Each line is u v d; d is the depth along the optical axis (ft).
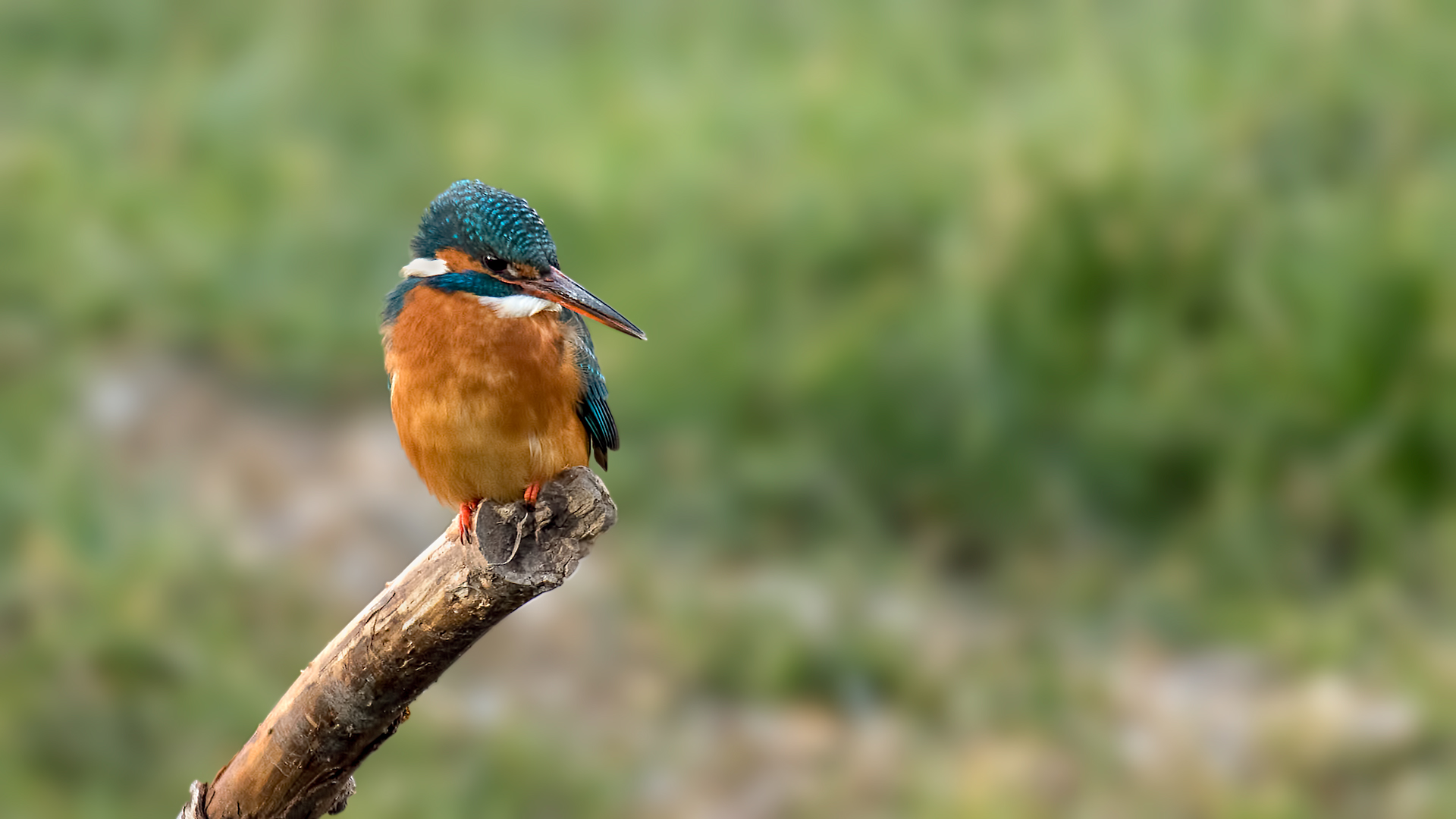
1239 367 40.34
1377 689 34.30
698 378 44.21
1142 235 42.57
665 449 43.11
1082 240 42.70
